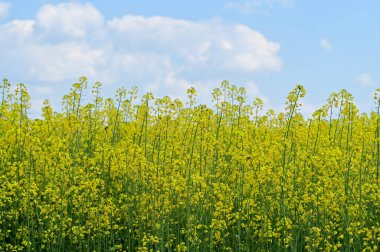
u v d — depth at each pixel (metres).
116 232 12.01
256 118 17.81
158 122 13.95
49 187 11.77
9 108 14.52
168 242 10.70
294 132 13.05
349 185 11.10
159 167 12.18
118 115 16.19
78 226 11.27
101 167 13.01
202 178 10.73
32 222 11.29
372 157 12.70
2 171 12.12
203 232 11.22
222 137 14.23
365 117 15.16
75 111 15.75
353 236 10.45
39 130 12.45
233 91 16.03
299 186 11.80
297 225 10.65
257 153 11.46
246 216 11.38
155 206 11.04
